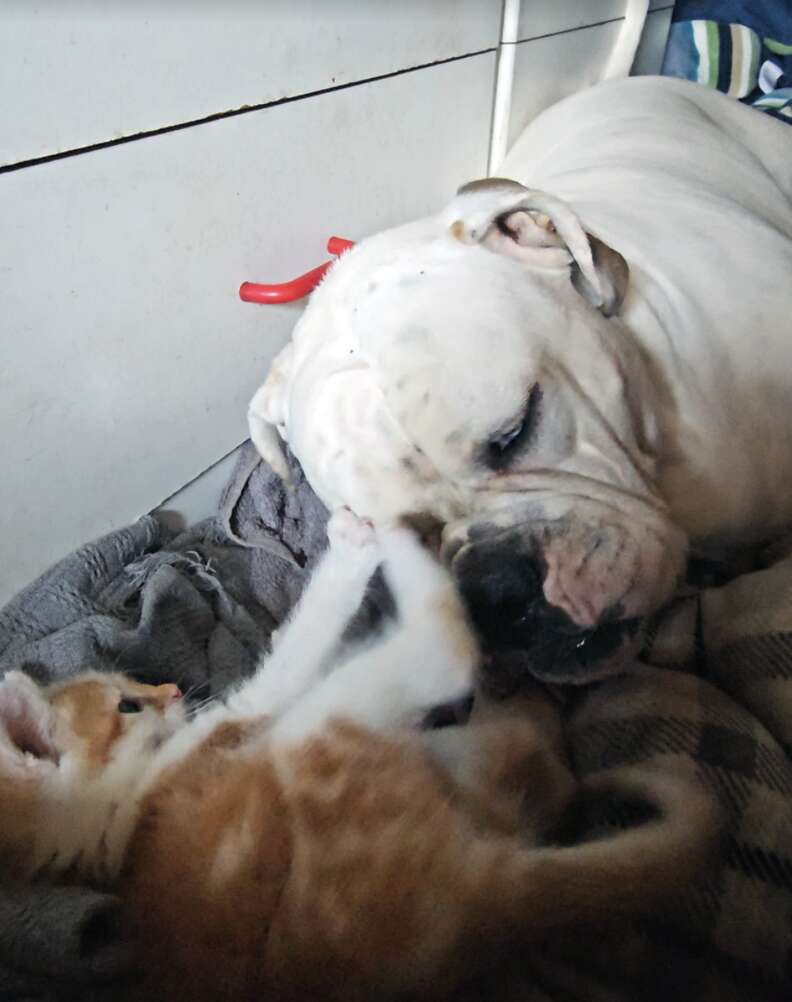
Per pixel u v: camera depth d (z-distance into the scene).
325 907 0.35
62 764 0.44
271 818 0.38
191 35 0.46
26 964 0.34
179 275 0.51
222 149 0.51
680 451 0.46
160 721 0.47
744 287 0.52
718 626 0.41
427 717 0.40
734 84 0.88
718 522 0.47
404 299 0.41
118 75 0.43
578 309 0.43
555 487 0.39
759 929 0.30
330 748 0.39
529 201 0.43
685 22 0.89
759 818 0.33
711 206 0.57
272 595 0.57
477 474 0.40
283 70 0.52
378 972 0.33
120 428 0.52
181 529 0.61
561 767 0.38
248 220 0.54
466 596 0.39
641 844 0.32
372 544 0.43
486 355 0.39
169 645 0.52
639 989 0.30
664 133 0.66
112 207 0.46
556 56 0.78
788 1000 0.29
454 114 0.70
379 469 0.41
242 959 0.35
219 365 0.58
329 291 0.47
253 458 0.62
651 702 0.38
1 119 0.39
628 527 0.38
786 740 0.36
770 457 0.49
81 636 0.50
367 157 0.62
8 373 0.44
